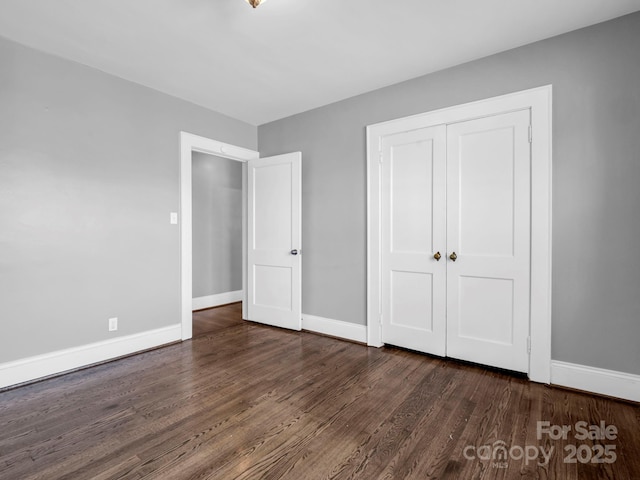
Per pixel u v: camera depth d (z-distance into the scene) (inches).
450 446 64.3
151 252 120.5
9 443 65.2
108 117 109.3
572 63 86.5
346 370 100.3
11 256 90.1
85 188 104.1
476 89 101.0
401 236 116.1
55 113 97.9
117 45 93.4
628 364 81.0
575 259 86.7
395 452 62.7
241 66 105.3
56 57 98.3
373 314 122.3
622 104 80.9
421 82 111.5
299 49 95.7
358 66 105.4
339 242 132.0
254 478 55.9
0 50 88.4
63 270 99.5
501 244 97.3
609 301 82.8
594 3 76.0
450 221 105.8
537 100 90.8
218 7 77.2
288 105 136.8
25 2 74.9
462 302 104.3
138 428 70.4
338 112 132.0
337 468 58.4
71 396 84.4
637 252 79.8
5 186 89.1
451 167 105.5
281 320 146.2
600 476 56.4
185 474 56.7
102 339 107.7
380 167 120.2
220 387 89.4
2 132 88.6
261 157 159.3
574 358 87.2
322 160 137.0
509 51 95.7
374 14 80.0
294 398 83.2
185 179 130.3
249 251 157.2
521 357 94.5
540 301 90.8
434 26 84.8
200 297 186.7
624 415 74.6
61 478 55.9
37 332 94.5
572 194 86.7
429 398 82.9
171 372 99.2
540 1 75.0
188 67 106.1
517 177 94.5
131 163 115.1
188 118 132.3
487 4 76.3
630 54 80.0
